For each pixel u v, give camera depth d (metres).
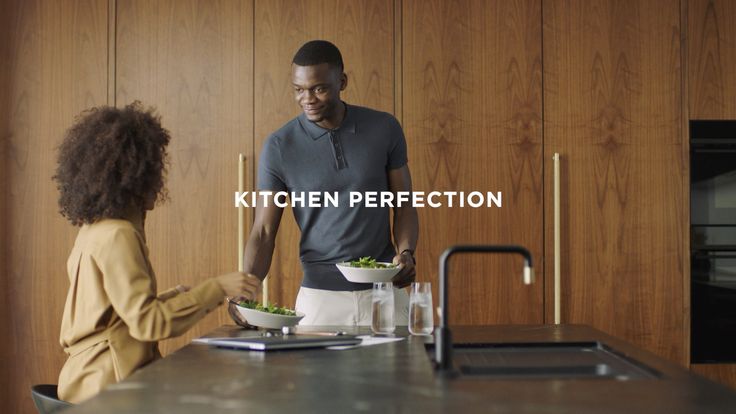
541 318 3.49
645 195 3.50
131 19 3.45
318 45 2.50
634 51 3.50
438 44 3.47
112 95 3.45
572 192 3.49
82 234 1.86
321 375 1.49
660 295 3.51
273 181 2.64
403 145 2.73
